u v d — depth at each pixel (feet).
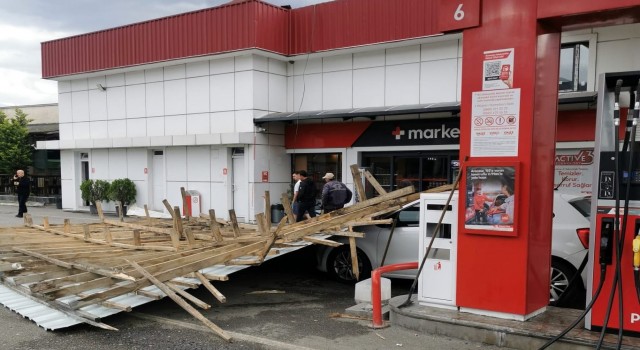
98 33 59.77
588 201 22.35
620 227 15.07
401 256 24.52
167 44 53.83
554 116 17.97
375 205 25.82
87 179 67.67
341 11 47.44
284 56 50.72
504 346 16.10
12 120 82.23
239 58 50.55
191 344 17.10
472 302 17.61
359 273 25.94
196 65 53.93
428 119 44.47
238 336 17.81
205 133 53.67
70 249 26.00
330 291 24.99
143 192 60.29
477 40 17.34
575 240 20.80
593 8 15.38
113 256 24.03
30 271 21.90
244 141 49.32
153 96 57.93
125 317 20.29
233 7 48.80
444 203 18.56
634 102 15.40
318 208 51.44
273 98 51.85
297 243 25.26
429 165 45.34
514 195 16.53
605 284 15.31
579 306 20.56
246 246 23.02
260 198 50.70
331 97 50.26
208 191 54.29
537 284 17.43
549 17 16.10
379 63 47.37
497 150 16.98
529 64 16.42
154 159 60.03
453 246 18.35
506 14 16.80
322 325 19.21
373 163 48.67
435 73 44.45
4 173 84.28
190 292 24.57
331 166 51.06
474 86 17.39
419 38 43.37
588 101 34.40
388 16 44.88
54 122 94.68
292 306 22.24
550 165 17.80
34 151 82.64
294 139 52.47
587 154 37.63
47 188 82.12
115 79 61.31
